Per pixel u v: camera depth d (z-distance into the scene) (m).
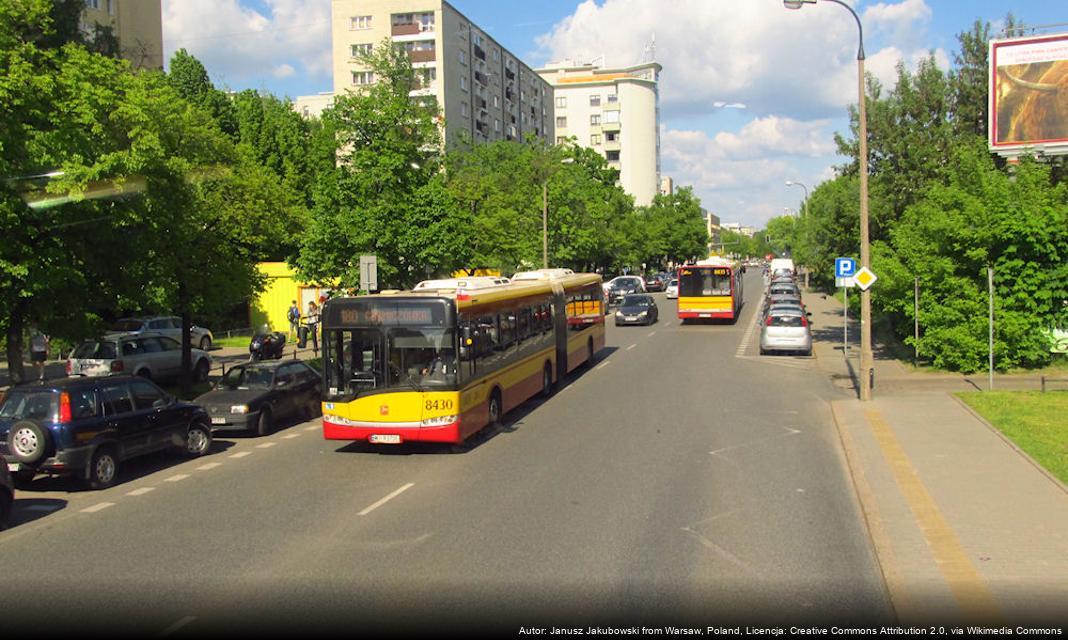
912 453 12.99
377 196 26.39
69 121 17.44
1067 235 22.80
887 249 29.00
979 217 23.64
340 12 77.44
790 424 16.59
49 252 16.58
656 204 109.44
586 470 12.69
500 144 66.44
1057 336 23.58
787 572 7.91
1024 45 29.34
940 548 8.38
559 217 52.75
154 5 61.81
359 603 7.29
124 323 34.25
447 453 14.48
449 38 77.81
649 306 45.12
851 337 36.41
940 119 31.70
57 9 27.16
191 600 7.51
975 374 23.23
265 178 27.55
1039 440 13.60
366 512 10.57
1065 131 29.09
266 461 14.49
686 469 12.61
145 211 18.78
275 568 8.39
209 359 28.62
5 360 34.19
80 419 12.60
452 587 7.64
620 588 7.52
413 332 14.30
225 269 24.05
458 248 27.19
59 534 10.08
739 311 52.66
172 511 11.05
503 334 17.31
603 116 128.62
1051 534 8.70
